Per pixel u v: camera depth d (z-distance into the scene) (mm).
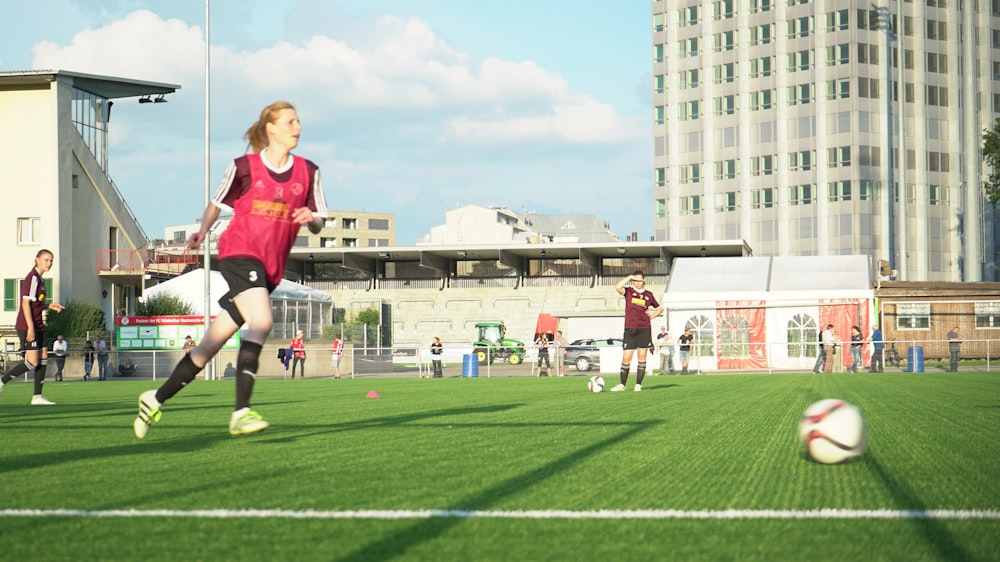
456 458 5965
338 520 3785
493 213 132500
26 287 14172
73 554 3213
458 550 3240
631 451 6355
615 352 38469
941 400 13078
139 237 55031
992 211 91812
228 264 6680
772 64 90625
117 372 40156
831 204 87375
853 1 86750
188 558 3145
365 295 77562
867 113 87000
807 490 4562
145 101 52312
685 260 44781
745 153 91938
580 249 72062
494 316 74750
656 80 96938
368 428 8539
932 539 3387
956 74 89312
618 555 3154
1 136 48469
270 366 43625
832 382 21969
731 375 31812
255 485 4766
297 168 6762
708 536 3453
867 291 39969
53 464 5699
